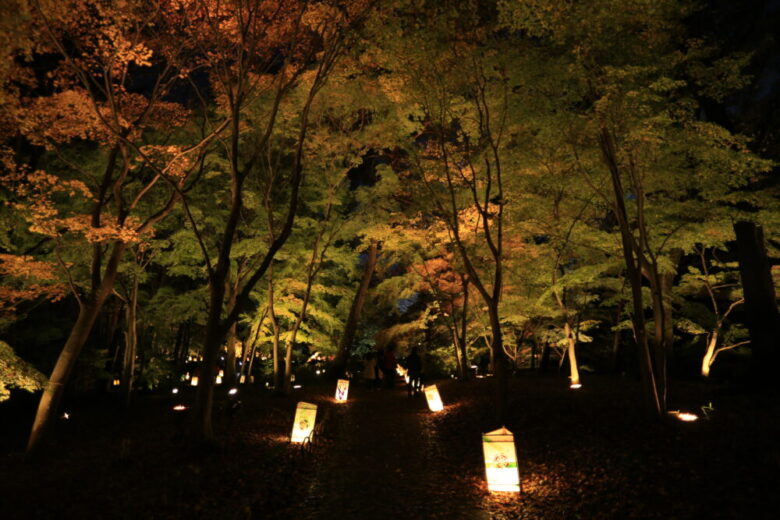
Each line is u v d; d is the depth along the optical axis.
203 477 7.70
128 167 11.24
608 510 6.14
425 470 8.84
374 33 10.86
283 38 11.58
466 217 17.00
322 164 18.53
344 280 31.06
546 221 15.66
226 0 10.69
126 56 10.09
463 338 20.25
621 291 18.38
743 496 5.82
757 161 10.16
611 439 9.00
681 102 9.91
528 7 9.67
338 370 27.70
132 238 10.67
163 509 6.37
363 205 22.75
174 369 28.75
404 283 25.44
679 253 19.05
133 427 13.66
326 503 7.12
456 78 11.52
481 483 7.93
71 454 10.45
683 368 22.36
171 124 13.59
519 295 20.89
